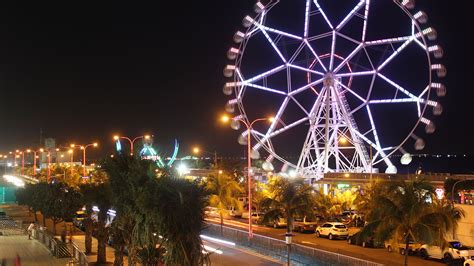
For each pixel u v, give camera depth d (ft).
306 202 156.97
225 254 156.25
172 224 87.35
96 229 155.53
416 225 100.53
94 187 141.38
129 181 101.55
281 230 213.46
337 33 252.83
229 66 253.03
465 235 160.45
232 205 202.80
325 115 256.93
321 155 276.00
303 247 134.82
